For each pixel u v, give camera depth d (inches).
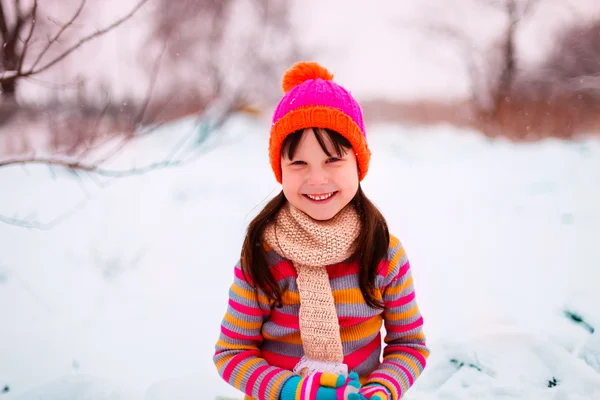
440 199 207.0
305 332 53.2
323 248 52.5
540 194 205.0
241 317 56.7
